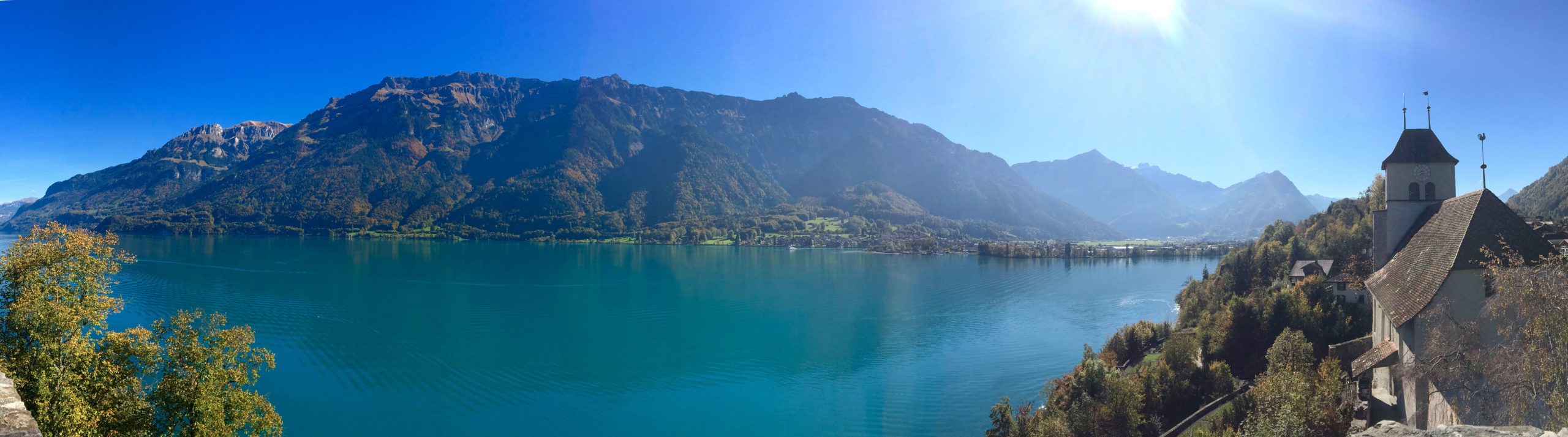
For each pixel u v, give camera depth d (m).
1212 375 70.12
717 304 159.25
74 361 32.41
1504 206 40.16
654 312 147.25
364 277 194.12
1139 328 96.44
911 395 87.31
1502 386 28.05
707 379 95.69
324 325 125.44
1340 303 82.12
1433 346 35.66
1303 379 46.88
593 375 97.56
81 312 34.50
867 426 77.38
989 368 99.44
